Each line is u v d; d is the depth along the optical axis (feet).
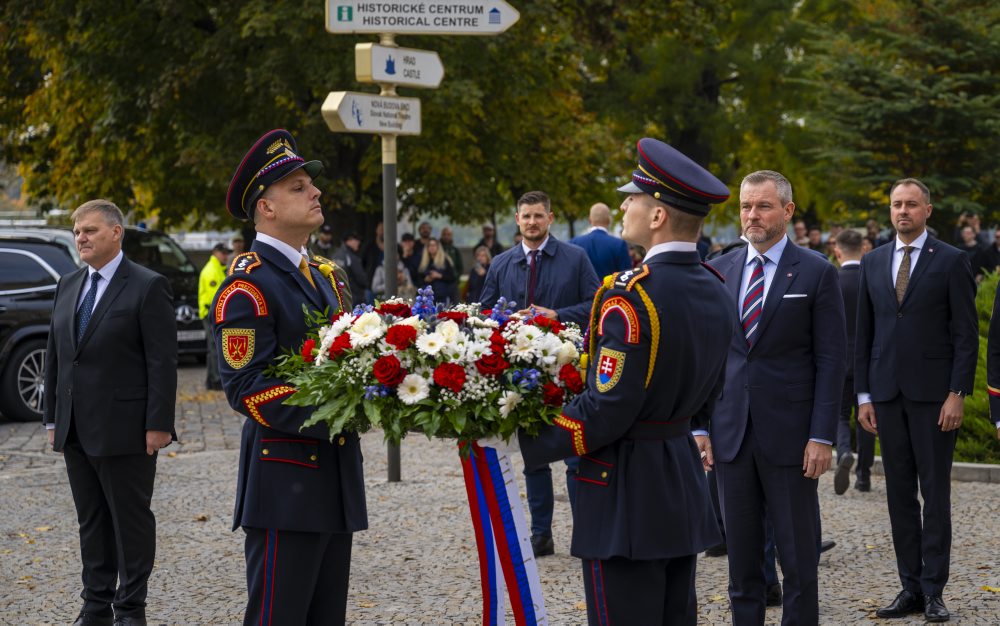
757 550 15.15
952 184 67.05
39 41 63.98
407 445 32.83
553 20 60.49
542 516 20.80
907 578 17.35
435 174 65.98
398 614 17.35
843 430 26.04
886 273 18.29
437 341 11.42
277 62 55.88
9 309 38.91
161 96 58.03
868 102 66.80
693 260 11.39
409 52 26.05
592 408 10.91
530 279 21.88
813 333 15.07
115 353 16.42
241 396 11.63
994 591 18.20
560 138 70.95
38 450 33.09
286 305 12.01
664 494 11.12
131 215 72.79
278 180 12.14
